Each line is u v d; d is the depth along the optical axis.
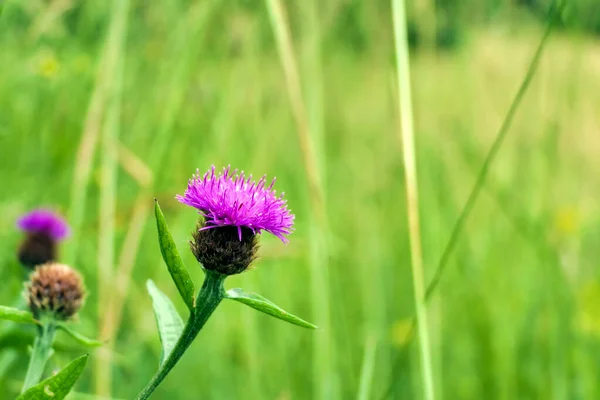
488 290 1.08
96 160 0.83
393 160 1.11
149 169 0.77
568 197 1.11
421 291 0.52
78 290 0.48
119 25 0.74
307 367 0.92
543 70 1.01
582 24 0.96
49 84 0.93
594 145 1.05
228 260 0.44
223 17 0.93
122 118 0.96
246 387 0.88
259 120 0.96
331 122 1.22
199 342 0.93
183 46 0.89
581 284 1.01
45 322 0.48
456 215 1.15
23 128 0.91
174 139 0.87
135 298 0.82
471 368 0.98
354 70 1.11
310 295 0.90
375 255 1.05
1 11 0.69
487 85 1.11
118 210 0.83
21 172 0.90
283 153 1.10
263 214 0.45
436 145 1.17
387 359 0.92
